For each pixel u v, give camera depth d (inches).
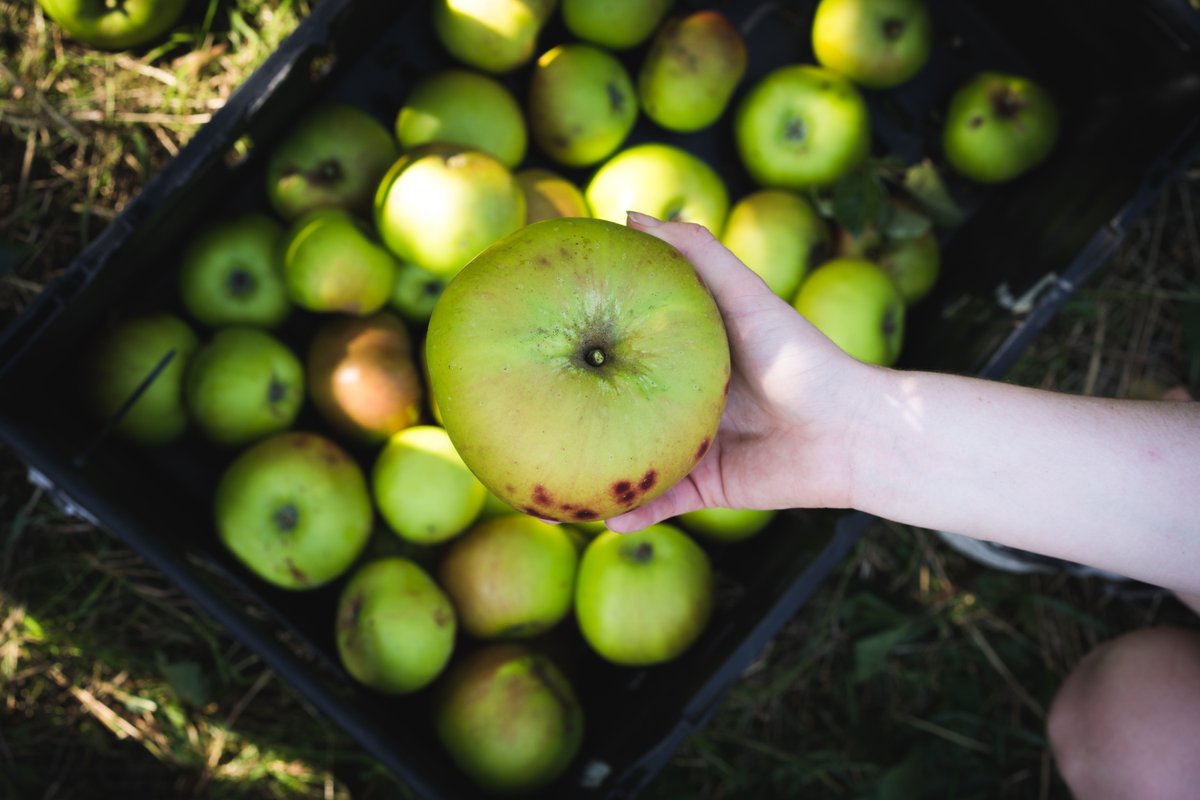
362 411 24.4
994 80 27.2
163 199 22.8
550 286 16.8
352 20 24.9
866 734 31.0
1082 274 24.8
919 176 27.6
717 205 26.0
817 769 30.5
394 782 28.9
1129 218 24.5
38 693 28.2
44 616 28.0
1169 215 31.6
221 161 24.3
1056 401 19.0
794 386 19.6
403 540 25.6
